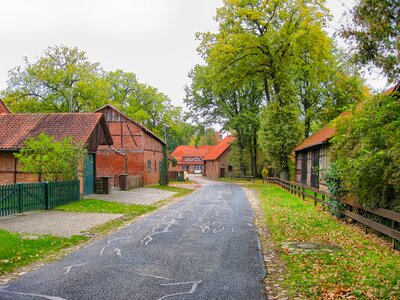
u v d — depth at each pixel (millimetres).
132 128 36812
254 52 35375
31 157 18875
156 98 59812
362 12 8945
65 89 44531
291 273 7273
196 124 58375
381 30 8703
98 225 13109
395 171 9742
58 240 10398
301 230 11984
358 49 9477
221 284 6633
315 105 39688
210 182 53312
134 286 6516
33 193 16359
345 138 13500
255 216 15812
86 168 23781
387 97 11633
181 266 7828
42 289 6367
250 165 58750
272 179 43688
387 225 10422
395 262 7898
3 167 22484
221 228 12750
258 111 51812
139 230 12359
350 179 12203
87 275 7180
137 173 36562
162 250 9352
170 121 61469
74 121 24094
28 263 8156
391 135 10672
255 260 8328
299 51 34094
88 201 20203
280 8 34125
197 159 109125
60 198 18281
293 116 36938
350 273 7105
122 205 19391
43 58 44281
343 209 13859
